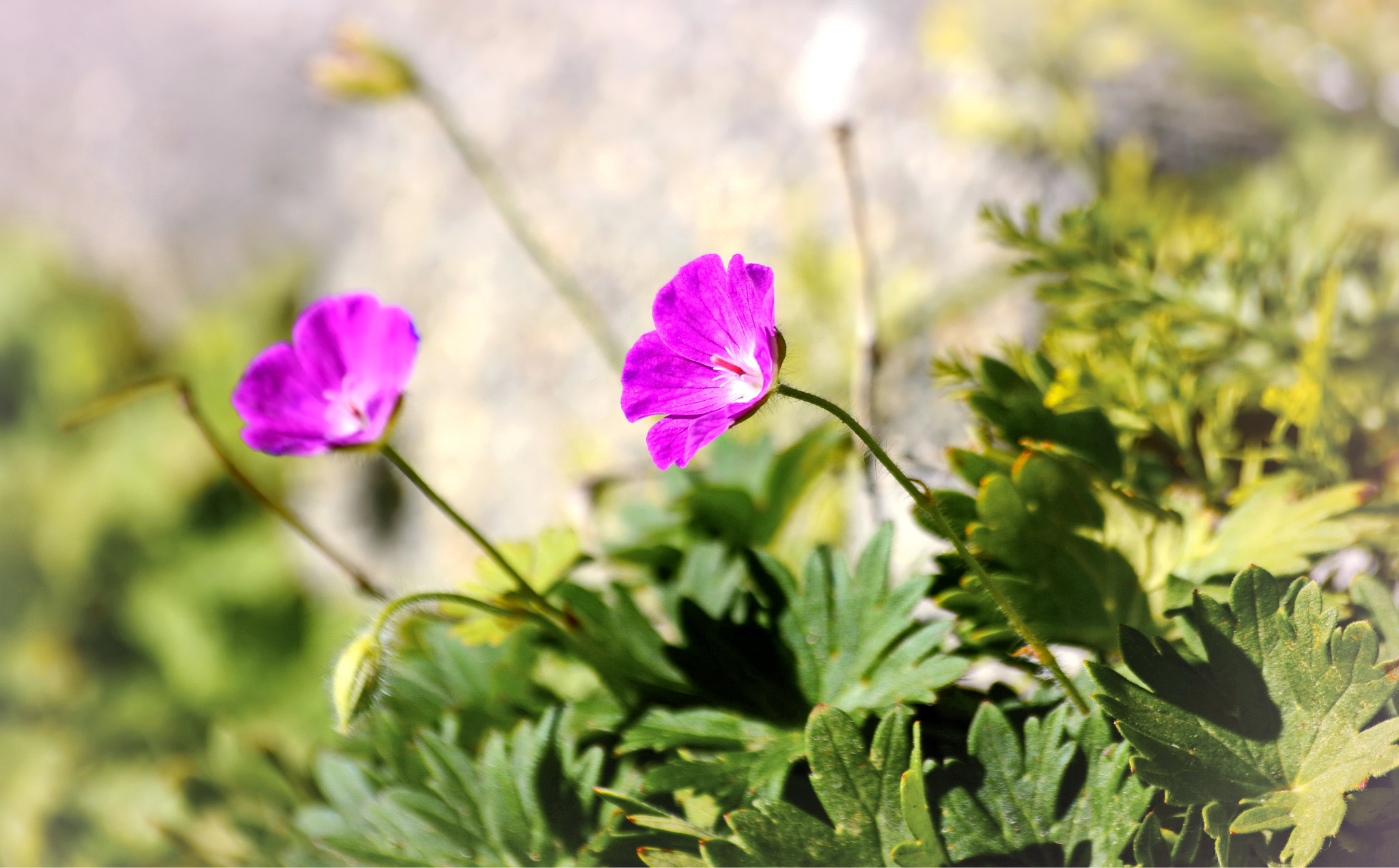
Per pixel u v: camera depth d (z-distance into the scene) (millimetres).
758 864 442
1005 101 683
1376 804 442
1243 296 519
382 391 466
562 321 801
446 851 468
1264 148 632
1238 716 440
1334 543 462
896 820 442
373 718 486
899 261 659
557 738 468
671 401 456
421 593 474
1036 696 463
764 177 760
